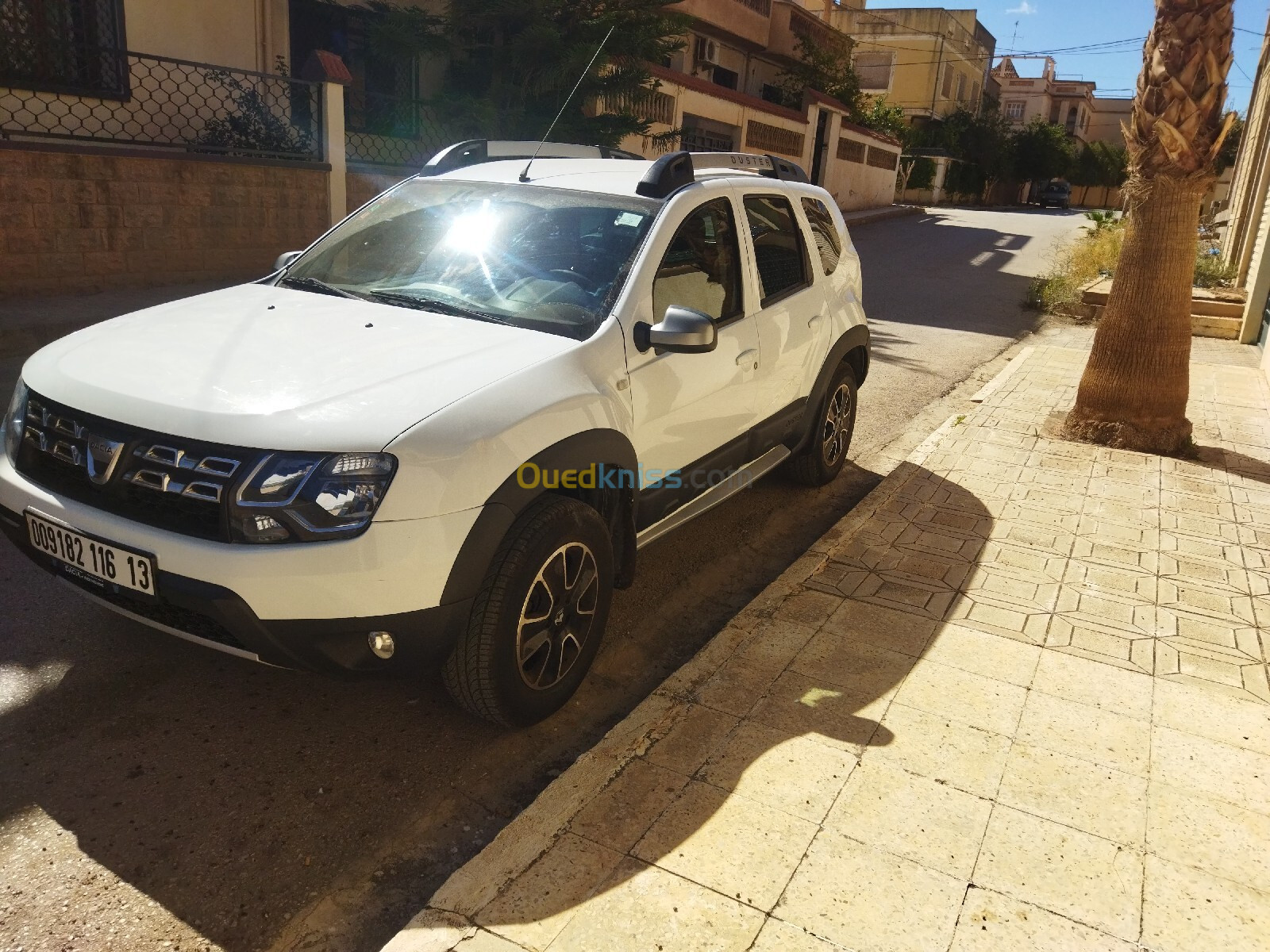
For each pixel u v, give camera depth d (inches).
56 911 94.4
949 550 187.3
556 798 110.3
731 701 131.9
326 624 102.8
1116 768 120.7
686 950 90.0
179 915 95.5
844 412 229.6
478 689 116.8
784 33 1050.7
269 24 477.7
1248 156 629.0
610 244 147.1
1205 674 144.7
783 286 188.5
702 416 156.6
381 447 102.3
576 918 93.4
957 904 97.1
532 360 122.3
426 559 104.0
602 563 130.0
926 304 543.5
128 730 123.0
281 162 436.8
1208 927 95.8
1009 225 1165.1
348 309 138.9
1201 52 227.0
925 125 1688.0
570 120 509.4
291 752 121.4
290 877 101.6
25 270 360.2
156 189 394.0
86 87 408.5
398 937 90.3
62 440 112.1
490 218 155.9
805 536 205.3
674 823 107.2
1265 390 334.3
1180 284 247.9
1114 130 2723.9
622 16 486.3
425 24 492.7
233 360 116.7
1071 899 98.6
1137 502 217.3
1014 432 271.7
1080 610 163.8
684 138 783.1
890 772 117.8
